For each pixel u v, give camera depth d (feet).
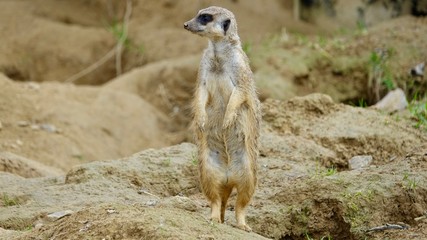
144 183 42.98
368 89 69.10
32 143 60.95
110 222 31.14
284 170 43.83
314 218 37.58
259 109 36.45
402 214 37.37
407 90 67.21
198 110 34.91
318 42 73.82
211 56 35.55
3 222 38.24
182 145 46.88
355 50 71.72
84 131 64.85
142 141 68.03
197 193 43.16
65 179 43.96
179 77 75.87
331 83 70.23
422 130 49.29
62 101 67.46
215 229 31.35
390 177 38.78
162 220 31.09
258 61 71.36
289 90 68.39
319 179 39.01
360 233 36.17
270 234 37.32
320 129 49.14
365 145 47.34
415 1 79.36
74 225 31.99
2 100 64.95
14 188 43.01
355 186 38.09
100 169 43.55
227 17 35.42
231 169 35.01
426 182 38.40
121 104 70.38
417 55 69.36
